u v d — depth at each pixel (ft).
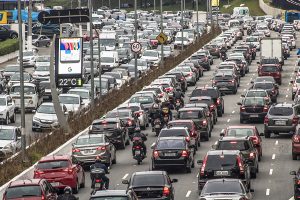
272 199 255.50
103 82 534.78
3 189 262.06
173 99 485.15
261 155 333.83
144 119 422.00
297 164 320.50
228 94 547.49
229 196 206.90
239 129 326.44
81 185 280.72
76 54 485.56
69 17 492.95
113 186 278.46
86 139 314.35
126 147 370.53
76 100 455.22
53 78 394.93
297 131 332.19
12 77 566.36
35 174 264.93
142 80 561.02
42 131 415.44
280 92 556.51
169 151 297.12
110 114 398.42
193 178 292.20
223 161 250.16
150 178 231.30
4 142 338.34
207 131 378.73
